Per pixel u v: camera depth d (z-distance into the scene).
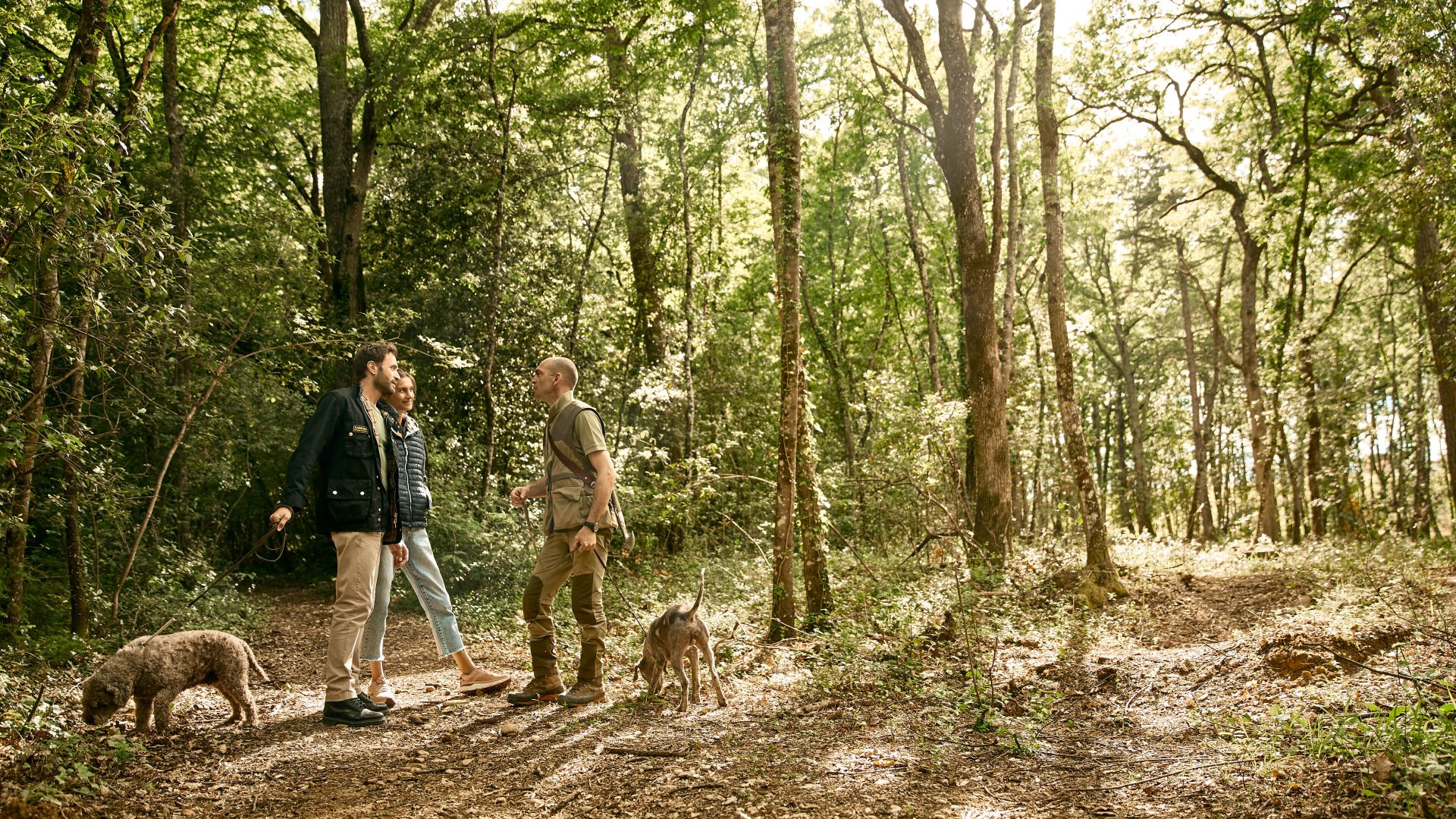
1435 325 15.80
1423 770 3.58
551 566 5.80
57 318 5.16
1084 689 6.17
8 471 6.55
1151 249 31.52
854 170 25.11
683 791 4.11
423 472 6.15
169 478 11.48
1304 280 20.67
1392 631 6.49
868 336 29.00
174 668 4.83
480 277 16.42
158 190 12.79
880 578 10.74
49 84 5.25
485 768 4.44
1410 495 35.59
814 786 4.18
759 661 7.30
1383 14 12.52
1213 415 33.78
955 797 4.05
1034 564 12.16
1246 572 13.52
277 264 12.93
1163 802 3.90
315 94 21.39
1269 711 4.95
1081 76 19.81
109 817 3.63
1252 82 21.69
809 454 8.80
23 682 5.31
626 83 17.66
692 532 17.14
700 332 20.17
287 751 4.66
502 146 16.48
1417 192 12.09
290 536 17.84
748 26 19.73
